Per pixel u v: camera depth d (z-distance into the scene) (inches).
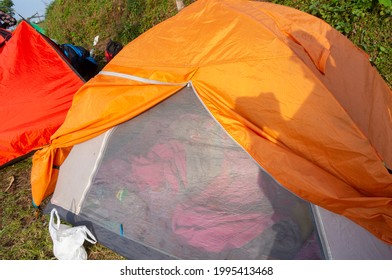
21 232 103.8
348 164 69.2
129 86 87.7
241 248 74.6
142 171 85.0
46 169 104.0
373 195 70.1
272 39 79.4
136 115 87.1
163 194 82.0
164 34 94.5
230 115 75.4
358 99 90.3
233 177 75.2
